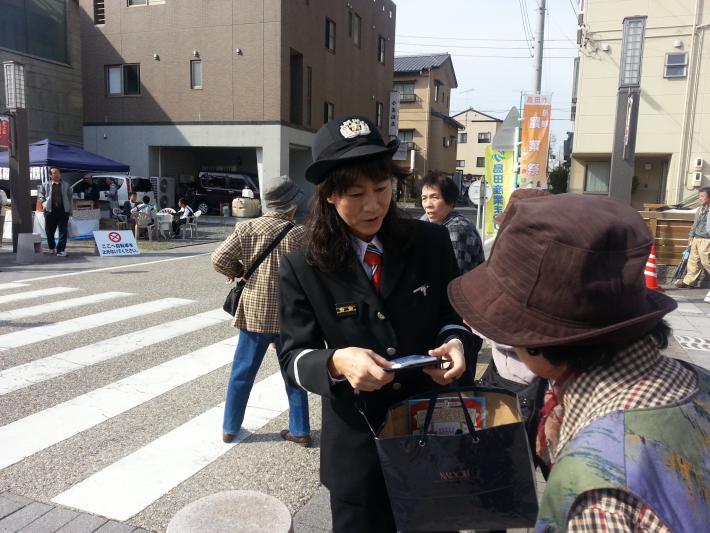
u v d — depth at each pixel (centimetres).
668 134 1525
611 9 1520
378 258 172
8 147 1191
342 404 173
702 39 1468
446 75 4206
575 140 1590
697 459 84
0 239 1401
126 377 477
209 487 309
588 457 83
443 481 145
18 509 285
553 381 106
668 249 956
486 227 1172
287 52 2228
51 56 2262
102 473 321
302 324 173
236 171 2573
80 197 1716
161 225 1565
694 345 583
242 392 355
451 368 153
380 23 3125
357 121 162
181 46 2288
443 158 4159
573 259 89
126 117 2391
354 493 171
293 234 336
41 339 582
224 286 909
